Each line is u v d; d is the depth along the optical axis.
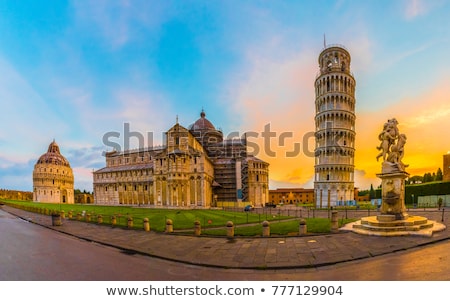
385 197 22.12
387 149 22.66
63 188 174.25
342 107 79.50
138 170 104.50
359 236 19.50
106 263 14.64
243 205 86.31
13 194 181.25
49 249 18.75
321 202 77.00
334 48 82.50
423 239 17.33
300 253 15.41
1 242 21.88
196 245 18.92
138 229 28.42
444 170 68.00
